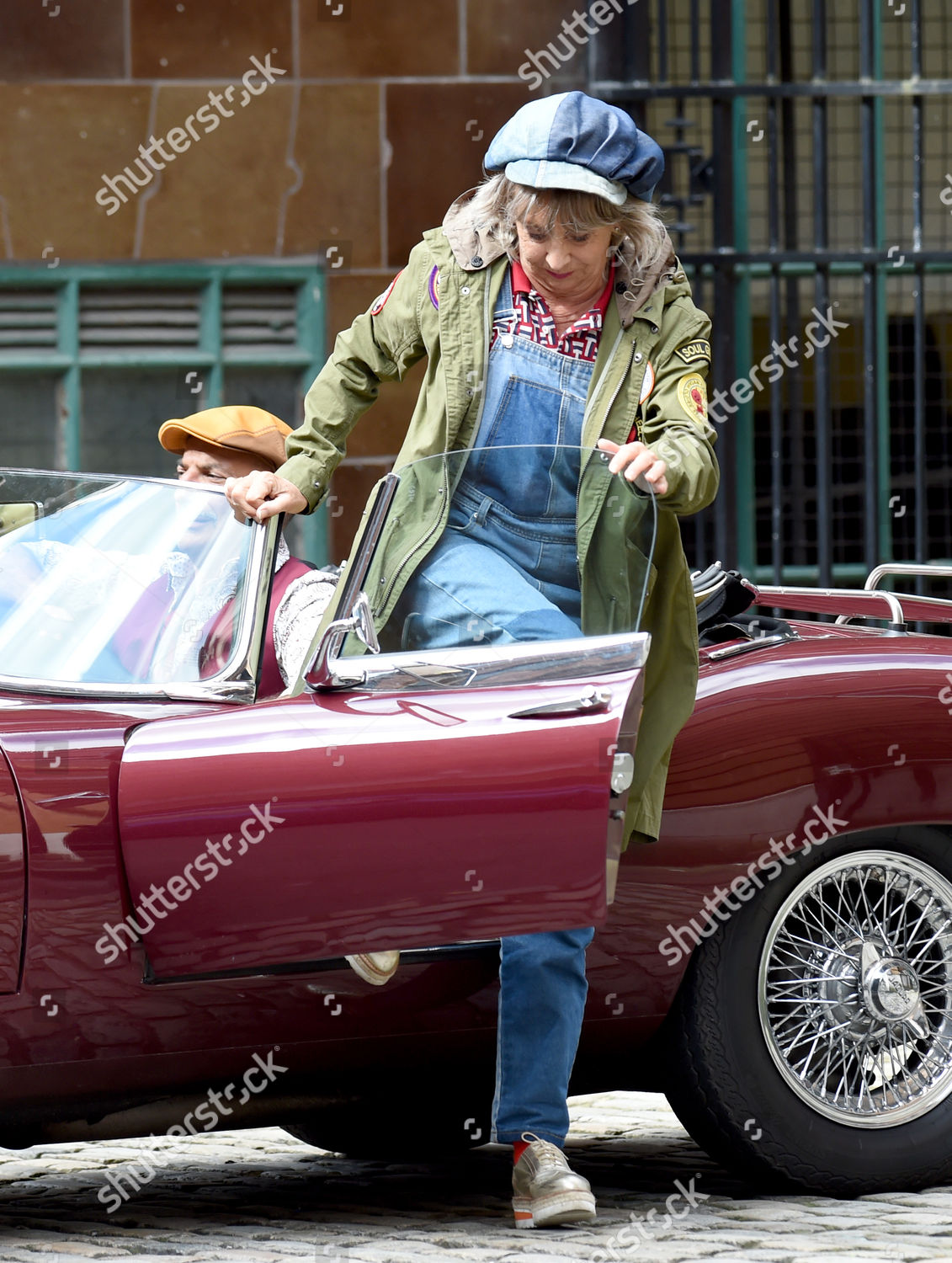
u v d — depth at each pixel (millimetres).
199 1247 10422
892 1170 12023
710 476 10609
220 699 10641
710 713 11688
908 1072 12398
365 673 10047
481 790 9711
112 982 9805
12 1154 14828
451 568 10516
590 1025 11461
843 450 29188
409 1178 13375
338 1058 10641
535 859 9727
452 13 27609
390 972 10086
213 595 11000
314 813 9664
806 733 11844
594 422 10758
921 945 12461
